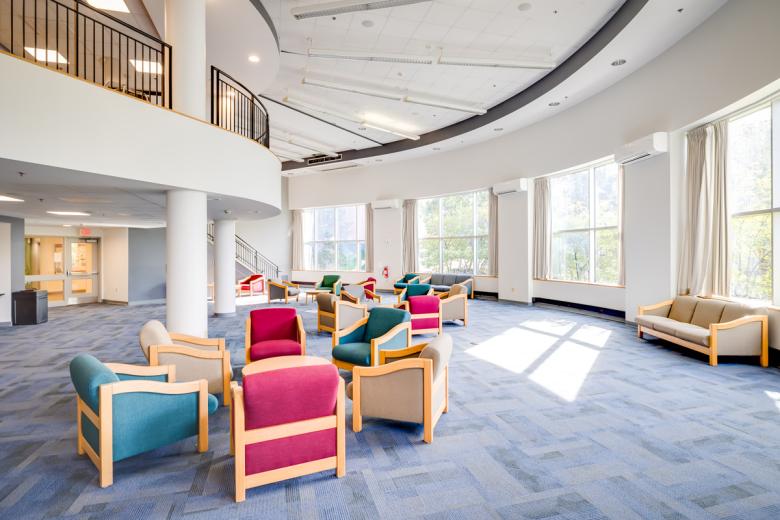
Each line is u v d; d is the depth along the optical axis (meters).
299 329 5.35
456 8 6.43
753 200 6.01
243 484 2.54
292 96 9.88
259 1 6.18
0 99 3.71
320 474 2.86
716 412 3.91
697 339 5.59
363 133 12.96
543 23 6.86
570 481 2.76
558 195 11.07
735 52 5.71
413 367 3.35
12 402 4.31
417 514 2.41
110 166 4.52
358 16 6.67
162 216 9.23
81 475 2.86
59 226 12.03
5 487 2.71
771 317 5.48
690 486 2.69
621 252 8.98
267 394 2.53
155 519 2.37
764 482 2.73
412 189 15.03
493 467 2.94
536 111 10.09
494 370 5.34
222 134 5.96
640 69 7.75
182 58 5.69
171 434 3.01
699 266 6.67
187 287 5.65
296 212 18.84
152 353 3.79
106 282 13.02
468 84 9.31
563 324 8.62
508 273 12.23
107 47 7.95
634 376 5.05
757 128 5.95
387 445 3.29
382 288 15.93
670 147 7.14
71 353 6.44
